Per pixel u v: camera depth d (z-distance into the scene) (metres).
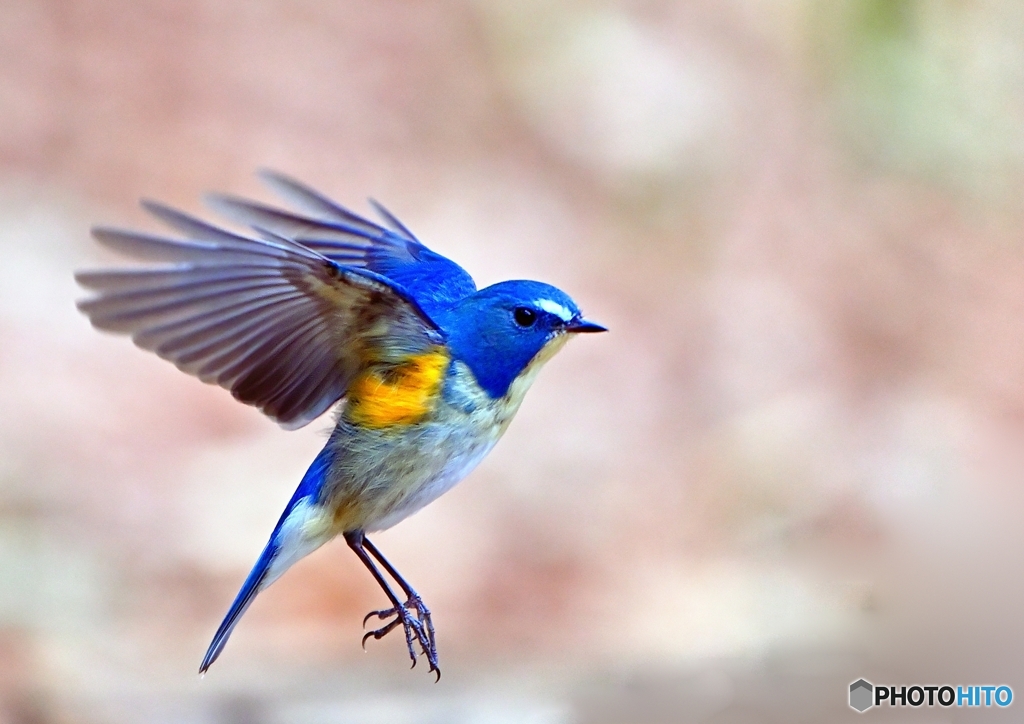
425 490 7.76
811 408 15.18
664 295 16.86
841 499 13.76
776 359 16.00
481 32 19.86
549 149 18.70
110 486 12.78
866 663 10.18
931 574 11.39
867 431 14.85
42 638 10.88
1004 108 18.34
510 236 17.36
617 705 9.88
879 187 18.34
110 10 18.97
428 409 7.61
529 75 19.39
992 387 15.68
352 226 8.72
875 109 18.53
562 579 12.48
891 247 17.58
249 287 7.11
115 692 10.18
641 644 11.12
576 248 17.45
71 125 17.53
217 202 8.52
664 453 14.51
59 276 15.26
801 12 19.14
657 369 15.66
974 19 18.50
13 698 10.02
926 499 13.15
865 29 18.61
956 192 18.14
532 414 14.72
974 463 13.93
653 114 18.91
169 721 9.78
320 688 10.20
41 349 14.25
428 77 19.41
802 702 9.73
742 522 13.52
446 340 7.63
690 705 9.81
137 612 11.43
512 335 7.68
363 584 12.12
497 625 11.70
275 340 7.38
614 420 14.84
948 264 17.44
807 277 17.25
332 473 7.78
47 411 13.51
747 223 17.92
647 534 13.27
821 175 18.45
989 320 16.73
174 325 7.14
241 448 13.44
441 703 9.84
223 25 19.23
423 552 12.65
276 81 18.80
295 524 7.80
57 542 12.05
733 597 11.88
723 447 14.59
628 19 19.84
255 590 7.83
